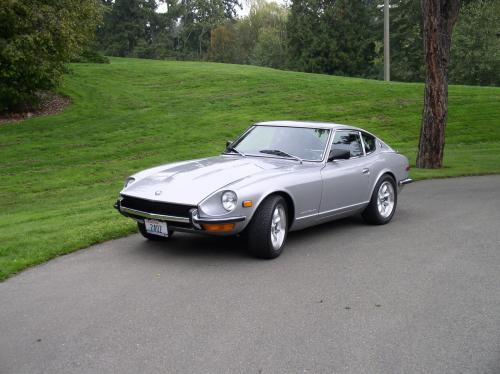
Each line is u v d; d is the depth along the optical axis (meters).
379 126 22.62
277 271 5.82
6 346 4.07
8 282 5.54
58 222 8.29
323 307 4.82
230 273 5.75
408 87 29.59
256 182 6.09
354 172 7.41
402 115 24.31
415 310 4.77
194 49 84.44
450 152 18.16
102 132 20.34
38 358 3.88
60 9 20.69
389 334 4.27
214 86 29.64
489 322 4.52
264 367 3.74
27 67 20.22
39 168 15.66
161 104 25.44
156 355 3.91
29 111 23.02
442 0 14.24
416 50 52.41
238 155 7.37
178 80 31.33
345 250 6.68
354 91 28.39
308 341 4.14
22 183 13.98
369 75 56.16
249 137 7.70
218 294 5.13
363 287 5.35
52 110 23.67
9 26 19.64
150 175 6.70
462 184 12.03
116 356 3.90
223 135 20.28
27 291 5.26
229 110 24.36
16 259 6.18
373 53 56.41
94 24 23.27
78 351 3.98
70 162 16.38
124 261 6.20
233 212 5.84
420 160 14.73
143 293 5.16
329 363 3.80
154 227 6.21
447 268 5.98
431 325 4.45
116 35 73.25
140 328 4.37
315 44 54.84
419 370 3.70
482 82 47.91
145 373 3.66
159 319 4.54
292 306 4.84
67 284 5.44
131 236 7.39
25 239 7.04
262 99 26.47
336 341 4.14
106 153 17.45
